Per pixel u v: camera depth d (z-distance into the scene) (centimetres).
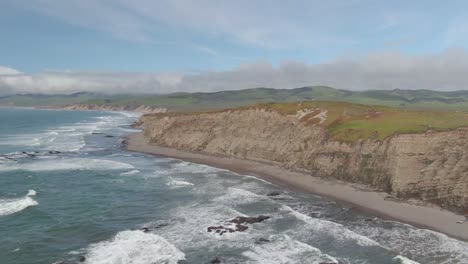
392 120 5547
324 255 2800
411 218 3547
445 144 4166
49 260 2736
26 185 4953
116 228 3403
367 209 3859
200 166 6481
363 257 2780
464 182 3766
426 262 2650
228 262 2733
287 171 5841
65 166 6388
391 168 4475
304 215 3678
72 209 3944
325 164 5475
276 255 2834
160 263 2711
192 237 3195
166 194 4566
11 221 3528
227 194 4534
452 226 3306
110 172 5916
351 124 5847
